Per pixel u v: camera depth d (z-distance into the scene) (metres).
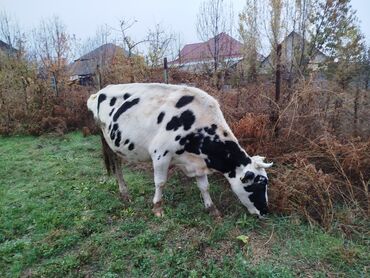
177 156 4.16
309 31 10.00
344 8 10.69
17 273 3.43
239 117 6.15
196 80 8.64
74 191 5.43
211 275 3.18
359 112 5.57
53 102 11.06
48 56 13.00
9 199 5.26
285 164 5.11
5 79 11.34
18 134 10.03
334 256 3.39
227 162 4.06
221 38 13.88
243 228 4.02
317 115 5.54
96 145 8.45
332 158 4.76
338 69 9.25
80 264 3.51
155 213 4.42
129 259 3.56
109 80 11.55
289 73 7.29
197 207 4.57
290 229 3.92
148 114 4.21
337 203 4.36
